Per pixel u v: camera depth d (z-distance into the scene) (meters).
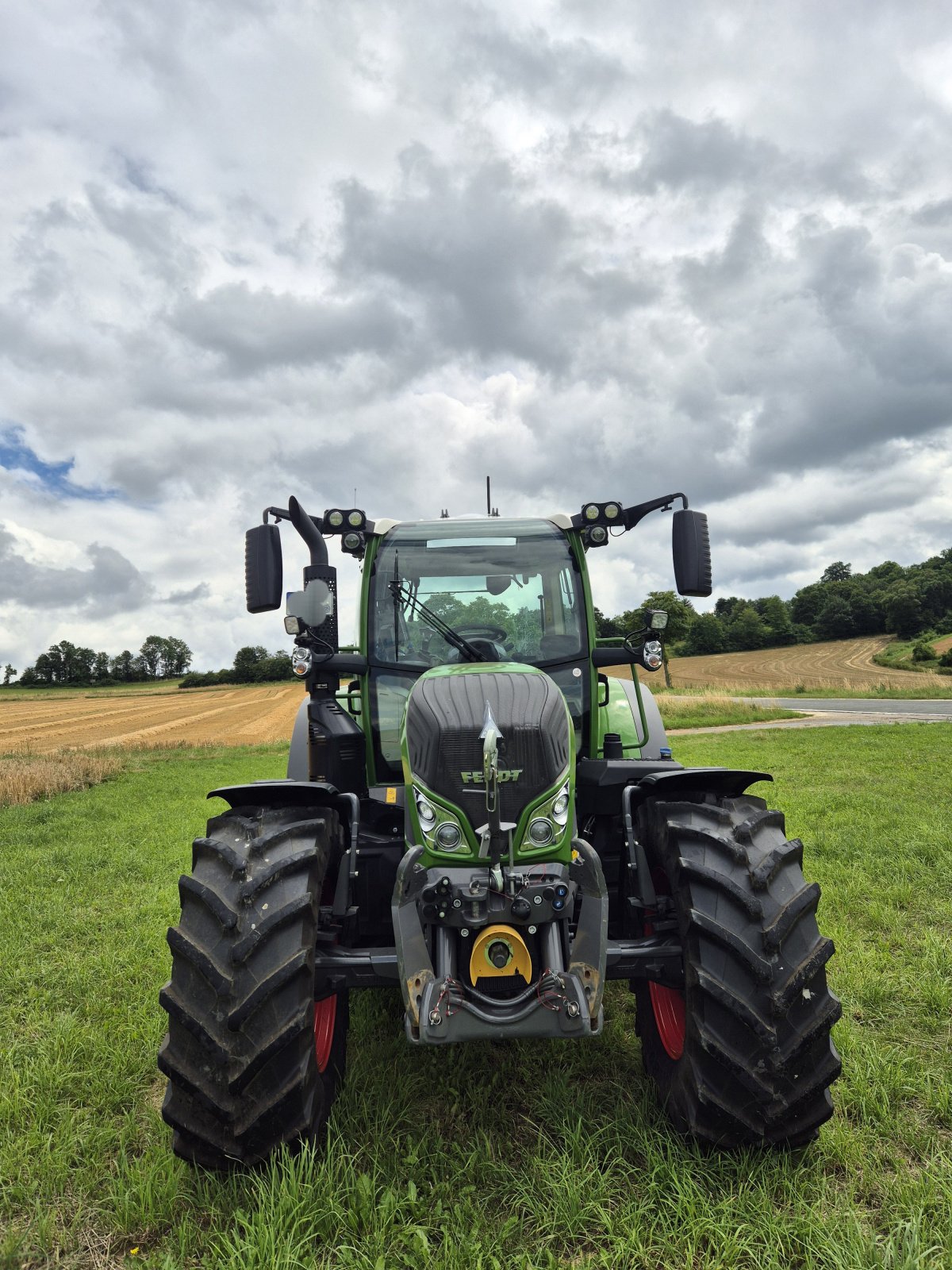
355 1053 3.25
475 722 2.68
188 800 12.79
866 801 8.48
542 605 3.76
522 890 2.51
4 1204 2.45
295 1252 2.05
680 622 37.53
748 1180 2.31
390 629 3.72
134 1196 2.40
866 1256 2.04
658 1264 2.08
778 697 41.81
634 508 3.72
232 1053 2.28
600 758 3.84
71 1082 3.19
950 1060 3.12
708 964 2.43
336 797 2.95
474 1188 2.32
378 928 3.16
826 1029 2.36
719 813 2.65
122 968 4.54
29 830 9.82
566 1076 3.01
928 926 4.66
